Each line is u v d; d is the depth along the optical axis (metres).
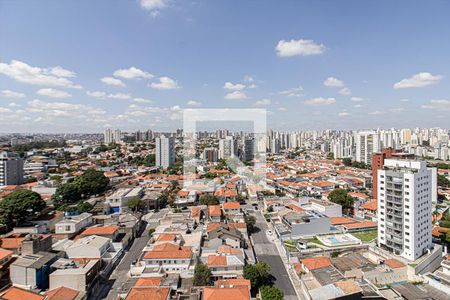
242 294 54.81
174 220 106.25
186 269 70.56
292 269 76.44
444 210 125.69
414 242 75.56
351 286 62.56
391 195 80.81
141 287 59.44
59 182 163.75
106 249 82.88
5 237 88.38
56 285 61.56
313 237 96.06
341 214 114.38
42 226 99.56
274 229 106.12
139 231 105.56
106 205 124.38
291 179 182.00
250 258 79.44
